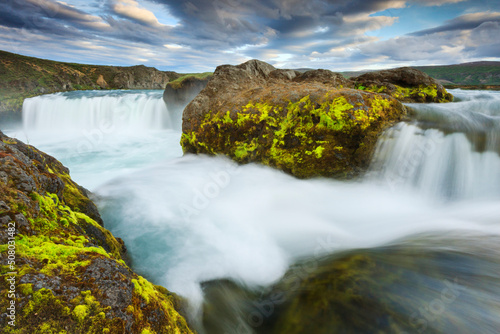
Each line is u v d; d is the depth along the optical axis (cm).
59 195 433
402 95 1388
